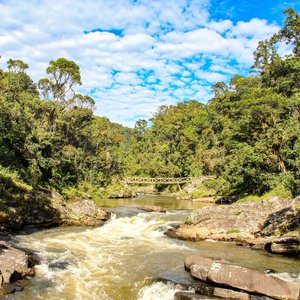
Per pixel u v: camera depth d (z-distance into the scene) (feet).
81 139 201.77
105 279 45.88
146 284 43.86
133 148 351.67
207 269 42.47
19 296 39.09
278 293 36.88
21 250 53.57
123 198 178.29
